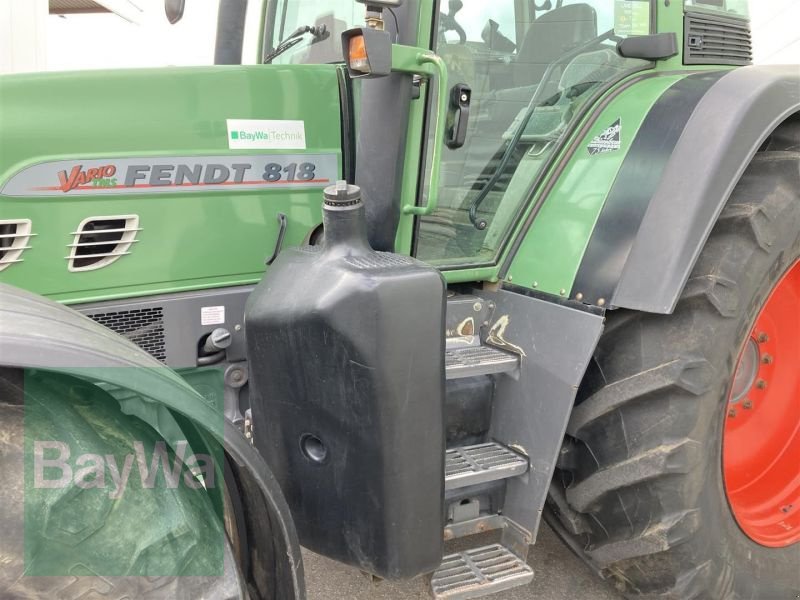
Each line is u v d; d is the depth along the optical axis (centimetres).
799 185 180
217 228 179
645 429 170
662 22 213
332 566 229
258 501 126
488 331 191
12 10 576
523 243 190
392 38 165
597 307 166
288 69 183
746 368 207
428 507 142
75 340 106
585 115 198
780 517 204
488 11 183
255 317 149
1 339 98
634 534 176
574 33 199
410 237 178
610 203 175
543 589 218
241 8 230
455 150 185
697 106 174
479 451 182
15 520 100
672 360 166
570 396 168
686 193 164
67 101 165
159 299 175
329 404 140
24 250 164
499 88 190
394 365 133
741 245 172
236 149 178
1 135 159
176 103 173
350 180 190
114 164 168
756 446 212
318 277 141
